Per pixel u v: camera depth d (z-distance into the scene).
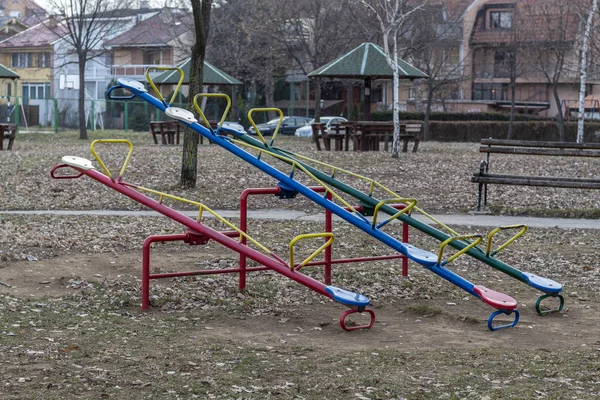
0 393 4.83
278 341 6.32
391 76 27.73
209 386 5.09
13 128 28.47
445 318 7.27
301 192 7.51
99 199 15.70
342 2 42.19
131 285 7.98
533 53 44.47
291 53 45.72
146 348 5.94
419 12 42.59
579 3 33.16
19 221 12.38
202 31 16.09
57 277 8.27
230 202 15.43
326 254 8.34
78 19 47.22
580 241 11.41
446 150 29.45
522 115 51.69
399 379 5.36
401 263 9.67
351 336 6.56
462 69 50.31
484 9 56.59
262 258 6.85
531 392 5.10
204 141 35.38
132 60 64.44
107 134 46.09
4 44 71.69
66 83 68.31
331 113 63.50
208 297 7.64
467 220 13.41
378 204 7.14
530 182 14.07
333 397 4.97
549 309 7.62
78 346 5.89
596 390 5.19
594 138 44.47
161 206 7.07
